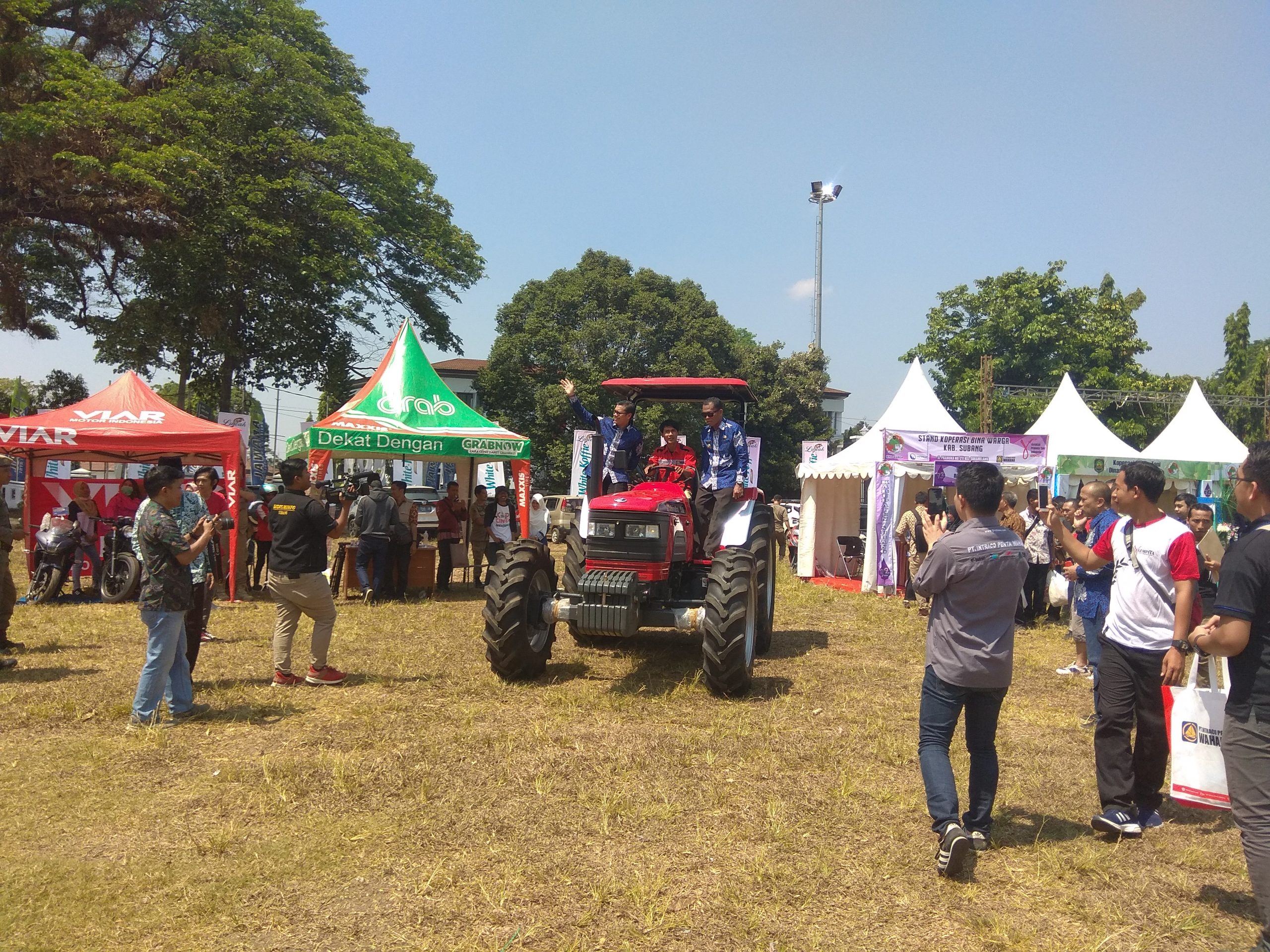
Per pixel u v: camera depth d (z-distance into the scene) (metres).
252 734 5.32
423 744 5.10
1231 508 15.04
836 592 13.48
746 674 6.21
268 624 9.15
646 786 4.46
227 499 10.85
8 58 18.41
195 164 19.94
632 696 6.29
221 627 8.93
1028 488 13.25
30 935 2.98
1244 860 3.76
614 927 3.10
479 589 12.82
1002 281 37.16
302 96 22.56
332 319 25.17
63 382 31.34
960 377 37.38
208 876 3.43
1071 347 35.66
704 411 7.22
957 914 3.25
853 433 53.81
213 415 29.02
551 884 3.41
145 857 3.60
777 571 17.12
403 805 4.19
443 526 12.31
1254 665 2.88
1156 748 3.95
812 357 43.47
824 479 16.58
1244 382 37.88
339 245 23.48
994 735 3.81
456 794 4.33
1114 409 34.44
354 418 11.98
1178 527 3.83
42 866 3.50
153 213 21.12
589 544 6.46
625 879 3.44
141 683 5.36
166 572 5.34
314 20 24.81
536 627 6.84
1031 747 5.41
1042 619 10.66
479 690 6.40
